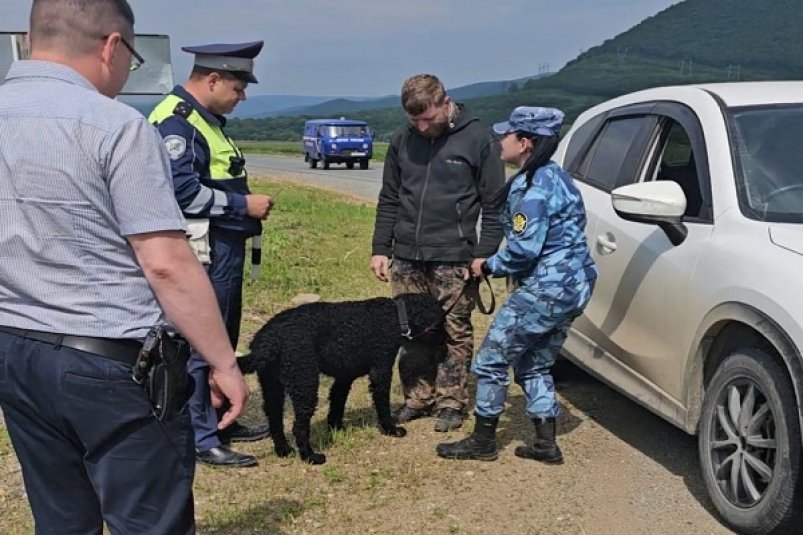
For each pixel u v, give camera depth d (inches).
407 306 187.2
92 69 91.8
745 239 149.9
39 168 85.1
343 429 196.7
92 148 85.4
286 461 179.2
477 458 179.0
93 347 87.8
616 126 216.4
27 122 86.0
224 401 100.3
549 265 165.5
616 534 147.5
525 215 162.4
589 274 169.0
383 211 205.9
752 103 178.4
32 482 98.5
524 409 212.5
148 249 87.5
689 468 174.9
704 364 157.0
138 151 86.8
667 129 191.2
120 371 88.9
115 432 90.4
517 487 166.6
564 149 241.1
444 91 184.9
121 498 93.3
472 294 197.2
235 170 175.9
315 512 155.6
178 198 162.7
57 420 90.8
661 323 166.9
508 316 169.0
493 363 172.2
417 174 193.9
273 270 373.7
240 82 170.1
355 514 154.9
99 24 90.5
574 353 208.1
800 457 131.3
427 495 162.9
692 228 163.5
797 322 130.5
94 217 86.7
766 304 136.6
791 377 131.4
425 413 207.0
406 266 201.0
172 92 171.0
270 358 171.5
